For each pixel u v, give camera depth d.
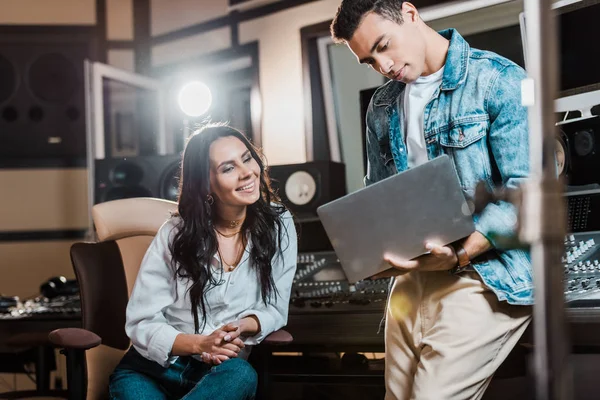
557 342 0.85
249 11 3.77
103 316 2.36
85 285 2.35
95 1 4.38
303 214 2.97
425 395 1.66
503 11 2.76
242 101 3.84
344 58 3.35
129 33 4.33
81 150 4.39
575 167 2.25
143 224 2.48
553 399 0.84
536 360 0.86
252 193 2.10
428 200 1.64
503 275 1.67
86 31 4.38
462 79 1.73
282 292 2.19
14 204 4.37
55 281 3.21
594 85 2.21
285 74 3.60
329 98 3.39
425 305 1.78
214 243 2.12
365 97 2.87
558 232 0.85
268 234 2.17
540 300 0.86
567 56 2.26
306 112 3.49
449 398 1.65
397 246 1.68
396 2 1.74
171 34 4.18
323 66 3.42
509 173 1.64
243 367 2.05
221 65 3.92
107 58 4.35
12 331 2.72
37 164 4.39
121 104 4.27
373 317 2.31
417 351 1.81
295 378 2.56
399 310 1.84
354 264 1.72
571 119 2.36
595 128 2.21
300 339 2.40
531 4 0.86
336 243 1.72
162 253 2.14
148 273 2.13
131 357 2.16
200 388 2.00
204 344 1.99
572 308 1.78
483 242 1.65
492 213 1.63
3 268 4.34
